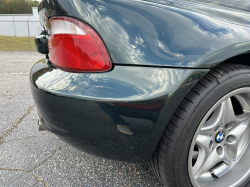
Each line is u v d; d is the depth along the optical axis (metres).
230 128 1.18
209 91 0.94
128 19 0.88
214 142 1.15
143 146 0.96
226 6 1.27
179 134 0.94
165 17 0.93
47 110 0.99
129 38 0.87
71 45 0.90
